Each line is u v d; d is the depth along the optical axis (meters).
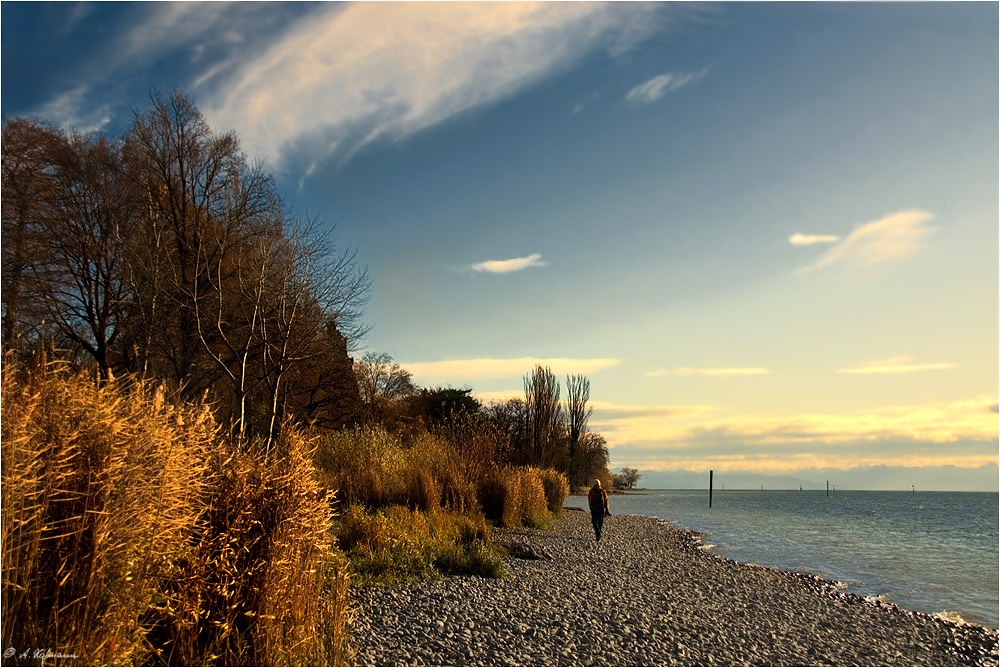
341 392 29.84
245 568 5.50
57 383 4.81
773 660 8.12
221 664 5.19
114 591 4.49
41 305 21.14
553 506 29.42
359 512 12.62
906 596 14.65
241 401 17.27
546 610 9.39
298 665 5.43
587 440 63.00
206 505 5.61
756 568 16.75
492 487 20.23
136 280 20.25
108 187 23.06
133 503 4.66
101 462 4.51
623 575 13.59
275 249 19.81
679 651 8.00
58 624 4.22
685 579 13.91
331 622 6.11
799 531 31.16
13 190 20.95
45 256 21.50
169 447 5.09
